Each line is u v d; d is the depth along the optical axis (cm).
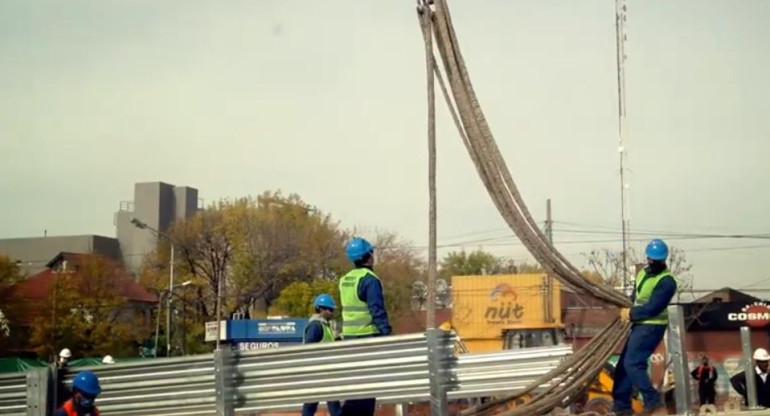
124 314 6794
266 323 4297
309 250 6956
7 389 948
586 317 3309
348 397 818
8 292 6103
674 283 948
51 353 6059
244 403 853
